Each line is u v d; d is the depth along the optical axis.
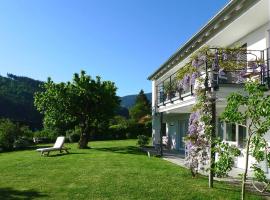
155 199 9.75
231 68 13.80
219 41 17.23
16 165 17.22
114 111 30.27
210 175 11.10
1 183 12.25
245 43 16.25
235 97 7.44
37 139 39.88
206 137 10.90
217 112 16.92
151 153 24.36
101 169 15.20
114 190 10.79
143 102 72.62
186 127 25.84
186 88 16.11
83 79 28.67
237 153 7.50
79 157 20.64
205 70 12.72
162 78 30.64
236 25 14.65
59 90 28.23
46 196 10.20
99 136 45.19
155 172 14.24
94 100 28.66
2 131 31.83
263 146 7.06
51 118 29.12
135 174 13.71
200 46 18.66
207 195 10.05
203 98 11.55
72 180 12.51
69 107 28.67
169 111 21.34
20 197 10.13
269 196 9.91
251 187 11.14
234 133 16.73
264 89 7.39
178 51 21.22
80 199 9.84
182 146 27.03
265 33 14.47
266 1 12.00
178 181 12.14
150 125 47.84
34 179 12.92
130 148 29.39
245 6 13.08
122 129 46.69
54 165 16.89
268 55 13.77
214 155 10.78
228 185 11.44
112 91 29.59
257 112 7.09
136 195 10.19
